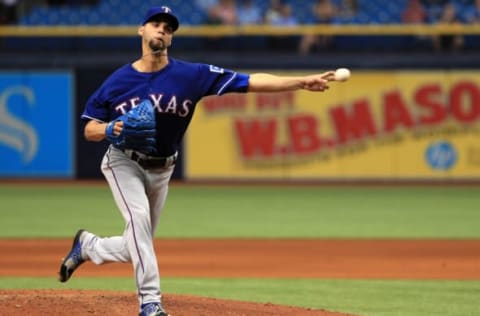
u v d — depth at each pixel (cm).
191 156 7688
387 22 8350
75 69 7581
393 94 7538
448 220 5706
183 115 2469
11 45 8050
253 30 7675
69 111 7612
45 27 8325
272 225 5500
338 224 5538
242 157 7644
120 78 2436
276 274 3897
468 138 7519
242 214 6009
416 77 7519
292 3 8519
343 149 7588
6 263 4216
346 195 7006
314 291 3481
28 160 7662
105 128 2378
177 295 2980
